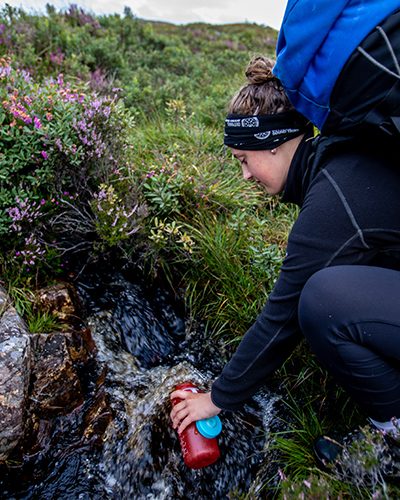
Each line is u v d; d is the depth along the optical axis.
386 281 1.39
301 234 1.41
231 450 1.95
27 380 1.92
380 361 1.41
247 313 2.46
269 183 1.68
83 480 1.87
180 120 4.17
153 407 2.08
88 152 2.52
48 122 2.48
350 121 1.20
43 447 1.91
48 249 2.44
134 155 3.28
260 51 10.10
